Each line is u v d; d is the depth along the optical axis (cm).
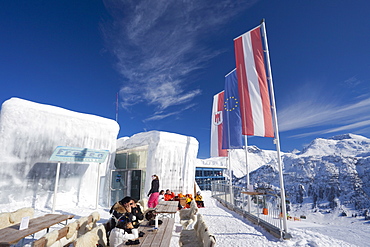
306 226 2902
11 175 819
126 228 307
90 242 260
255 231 619
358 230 2547
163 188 1159
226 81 1072
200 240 357
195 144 1430
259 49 693
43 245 253
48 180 905
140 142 1217
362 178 19925
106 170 1109
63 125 977
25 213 421
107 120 1162
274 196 662
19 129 856
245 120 670
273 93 652
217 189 1522
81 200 977
